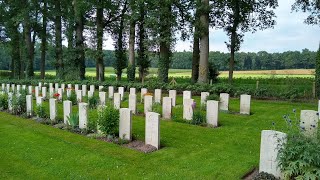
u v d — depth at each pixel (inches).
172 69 3223.4
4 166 343.3
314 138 276.2
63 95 879.1
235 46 1190.3
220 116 601.9
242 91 892.6
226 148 392.8
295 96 837.2
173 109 666.2
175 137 445.4
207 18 1034.7
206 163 340.8
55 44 1588.3
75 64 1430.9
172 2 1041.5
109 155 367.6
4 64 3132.4
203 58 1039.0
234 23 1133.7
